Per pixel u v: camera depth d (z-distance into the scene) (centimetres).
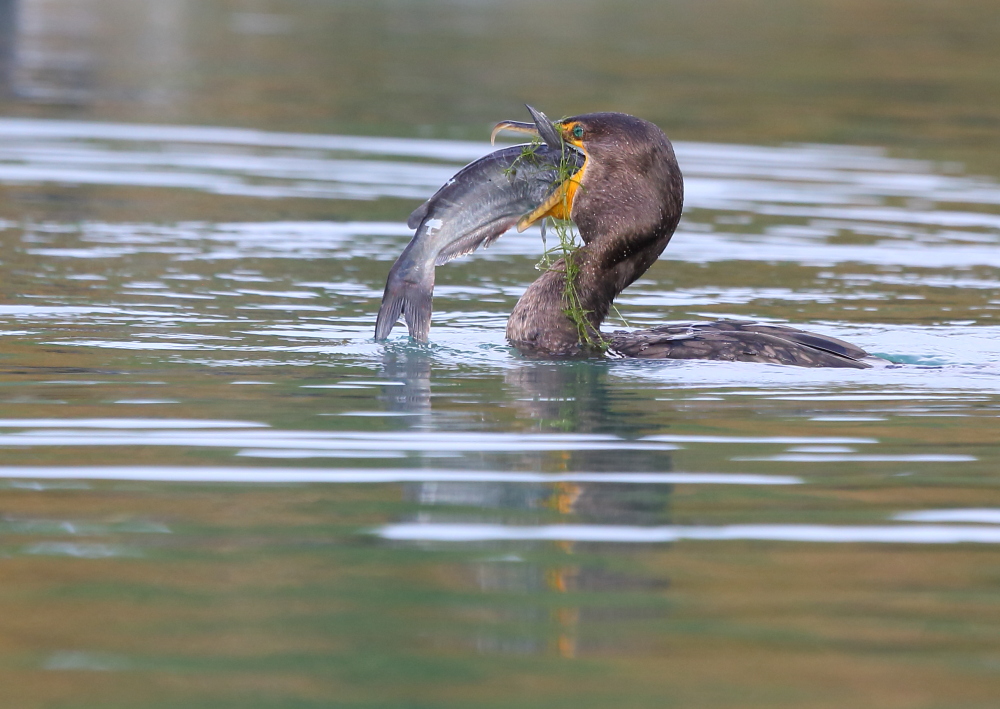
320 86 2953
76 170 1991
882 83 3347
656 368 1085
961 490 779
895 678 542
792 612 605
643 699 522
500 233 1158
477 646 566
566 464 820
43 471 782
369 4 5053
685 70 3447
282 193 1906
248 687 527
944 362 1129
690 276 1523
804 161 2305
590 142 1164
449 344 1166
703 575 647
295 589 623
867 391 1022
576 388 1016
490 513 730
